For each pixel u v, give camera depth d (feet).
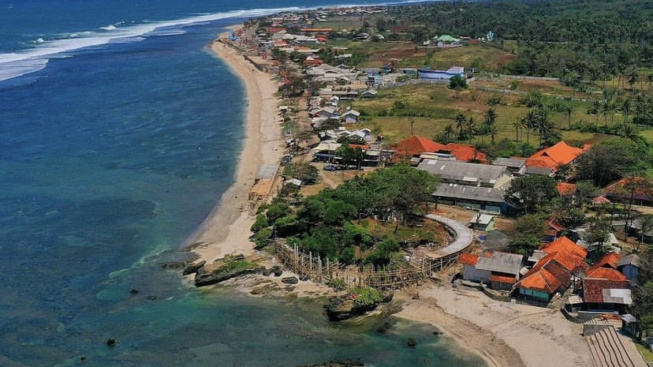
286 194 541.75
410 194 485.56
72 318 371.76
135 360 331.77
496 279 391.04
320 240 436.35
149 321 368.07
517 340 343.26
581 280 384.06
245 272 418.51
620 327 340.39
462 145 639.76
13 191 565.12
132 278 417.28
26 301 390.01
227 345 344.90
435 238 457.27
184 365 327.47
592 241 428.56
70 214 518.37
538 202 504.84
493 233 460.14
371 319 369.09
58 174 607.78
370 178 539.29
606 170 554.87
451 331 354.95
